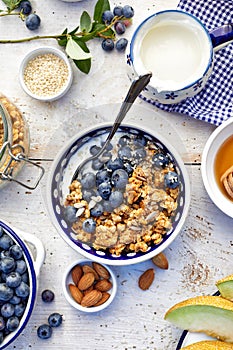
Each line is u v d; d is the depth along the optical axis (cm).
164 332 88
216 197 86
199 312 82
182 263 88
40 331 88
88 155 87
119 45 88
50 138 89
